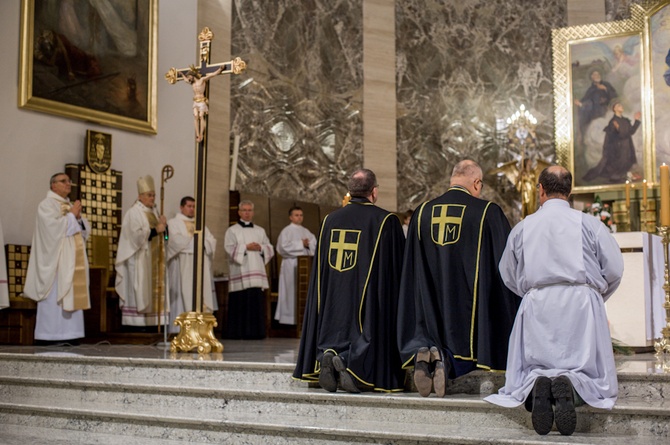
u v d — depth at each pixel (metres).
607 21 15.12
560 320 4.81
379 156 14.80
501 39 15.73
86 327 10.00
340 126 14.52
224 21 12.94
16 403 6.39
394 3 15.30
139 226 9.84
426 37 15.49
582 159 14.34
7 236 10.09
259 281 11.27
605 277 4.95
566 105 14.52
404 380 5.76
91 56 11.02
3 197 10.09
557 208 5.04
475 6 15.81
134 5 11.59
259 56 13.38
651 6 14.05
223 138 12.72
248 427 5.37
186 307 10.42
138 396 6.27
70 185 9.53
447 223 5.58
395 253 5.88
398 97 15.13
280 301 11.88
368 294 5.71
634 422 4.73
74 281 9.22
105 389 6.41
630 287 7.05
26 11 10.33
